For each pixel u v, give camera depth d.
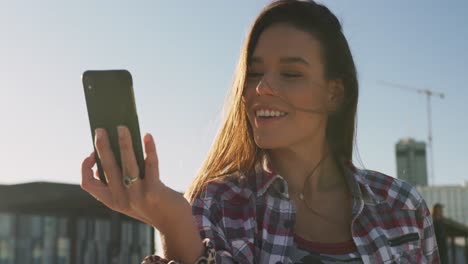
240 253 2.07
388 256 2.31
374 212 2.39
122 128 1.59
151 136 1.62
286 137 2.19
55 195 9.50
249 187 2.20
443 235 10.84
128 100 1.66
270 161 2.24
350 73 2.34
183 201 1.70
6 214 9.36
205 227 2.01
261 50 2.21
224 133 2.27
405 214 2.46
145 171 1.63
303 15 2.24
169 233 1.71
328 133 2.39
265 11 2.24
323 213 2.32
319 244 2.20
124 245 11.05
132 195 1.62
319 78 2.25
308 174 2.34
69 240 10.16
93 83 1.67
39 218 9.80
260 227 2.16
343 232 2.31
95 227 10.62
